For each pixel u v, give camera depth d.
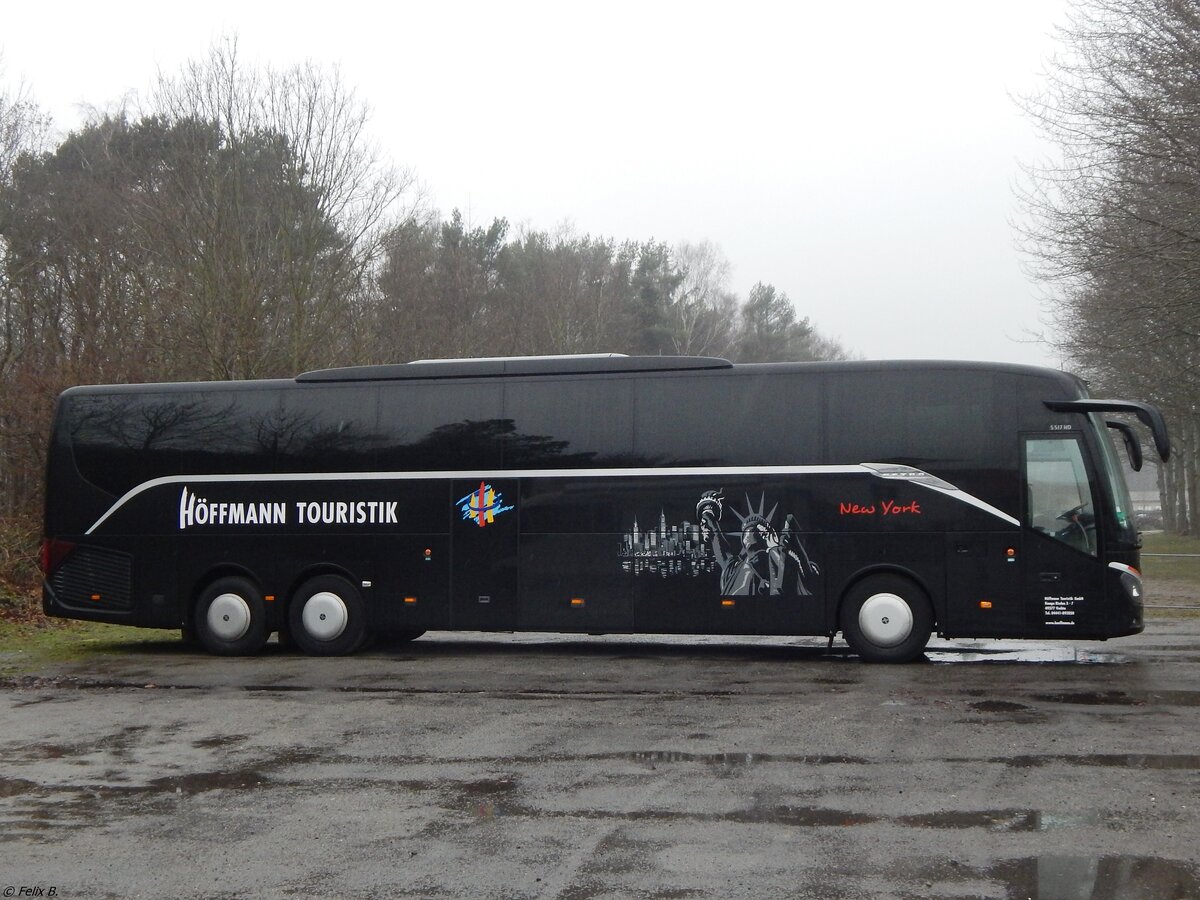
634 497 15.08
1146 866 6.40
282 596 16.16
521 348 51.56
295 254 27.83
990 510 14.09
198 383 16.84
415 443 15.86
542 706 11.76
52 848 7.08
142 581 16.58
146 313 26.83
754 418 14.84
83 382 24.59
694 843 6.96
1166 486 57.97
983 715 10.80
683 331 65.12
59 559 16.86
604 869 6.49
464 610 15.52
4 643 18.27
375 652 16.52
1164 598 24.23
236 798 8.21
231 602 16.27
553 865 6.59
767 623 14.62
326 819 7.62
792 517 14.60
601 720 10.92
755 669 14.24
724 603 14.74
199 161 27.53
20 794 8.40
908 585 14.31
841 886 6.14
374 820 7.58
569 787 8.36
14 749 9.97
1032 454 14.10
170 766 9.25
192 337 26.44
